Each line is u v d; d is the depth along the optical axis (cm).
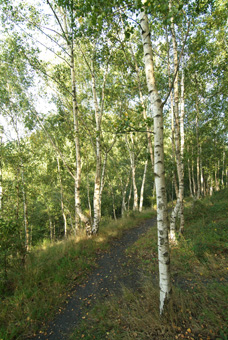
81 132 1023
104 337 287
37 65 814
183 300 314
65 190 1558
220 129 1437
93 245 706
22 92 926
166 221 288
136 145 1513
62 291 439
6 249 479
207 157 1424
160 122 288
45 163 1380
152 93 292
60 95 928
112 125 347
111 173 1794
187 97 1029
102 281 468
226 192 1263
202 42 601
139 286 415
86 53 898
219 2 460
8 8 684
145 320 293
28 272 488
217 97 1048
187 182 2894
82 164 1400
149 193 2816
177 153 637
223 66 838
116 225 1073
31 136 1095
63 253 630
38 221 1705
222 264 410
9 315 355
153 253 575
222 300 301
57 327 331
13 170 908
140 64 805
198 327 259
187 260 465
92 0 310
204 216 814
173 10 221
